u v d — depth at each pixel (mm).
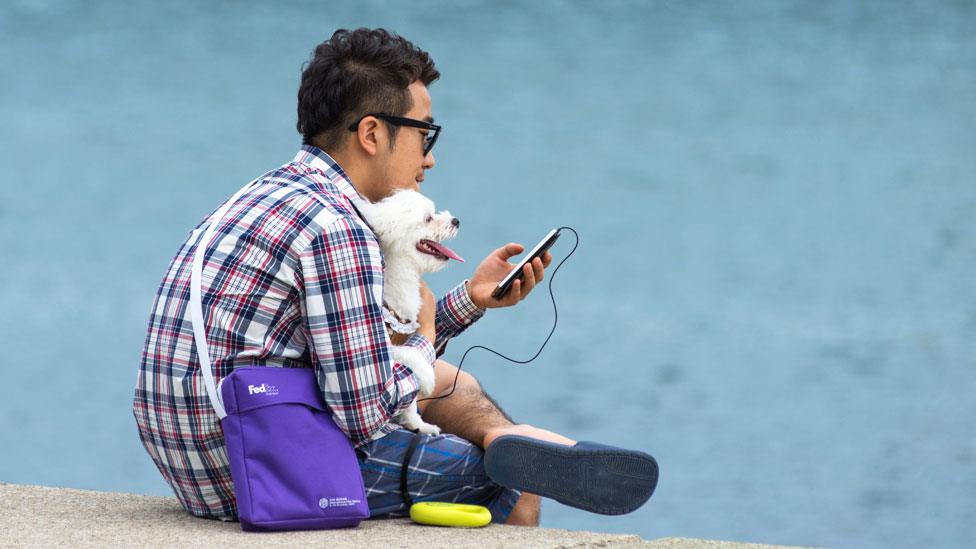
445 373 15336
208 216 13750
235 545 12234
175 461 13414
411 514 13766
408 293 14633
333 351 12875
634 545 13031
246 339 12914
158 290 13555
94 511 14336
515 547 12422
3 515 14000
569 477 13477
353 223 13195
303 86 14727
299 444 12695
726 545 13227
